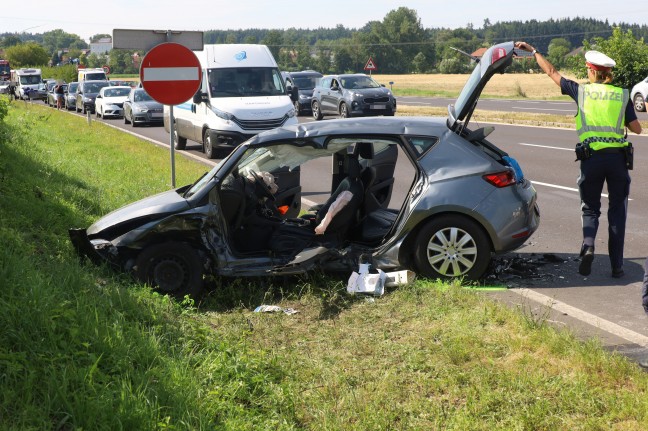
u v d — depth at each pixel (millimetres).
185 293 6059
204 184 6348
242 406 3936
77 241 6086
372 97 29750
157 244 6023
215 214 6133
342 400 4062
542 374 4234
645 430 3619
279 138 6402
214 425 3668
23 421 3355
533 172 13438
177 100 9219
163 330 4887
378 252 6352
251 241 6457
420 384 4230
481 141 6797
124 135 21484
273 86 17484
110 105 32219
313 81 36344
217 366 4289
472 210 6215
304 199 11281
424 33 178875
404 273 6082
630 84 30703
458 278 6328
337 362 4625
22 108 33625
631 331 5223
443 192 6238
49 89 46125
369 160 7285
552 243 8008
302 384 4309
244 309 5812
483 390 4062
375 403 4016
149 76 9070
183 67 9164
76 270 5676
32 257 6051
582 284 6480
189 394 3861
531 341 4664
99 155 15742
